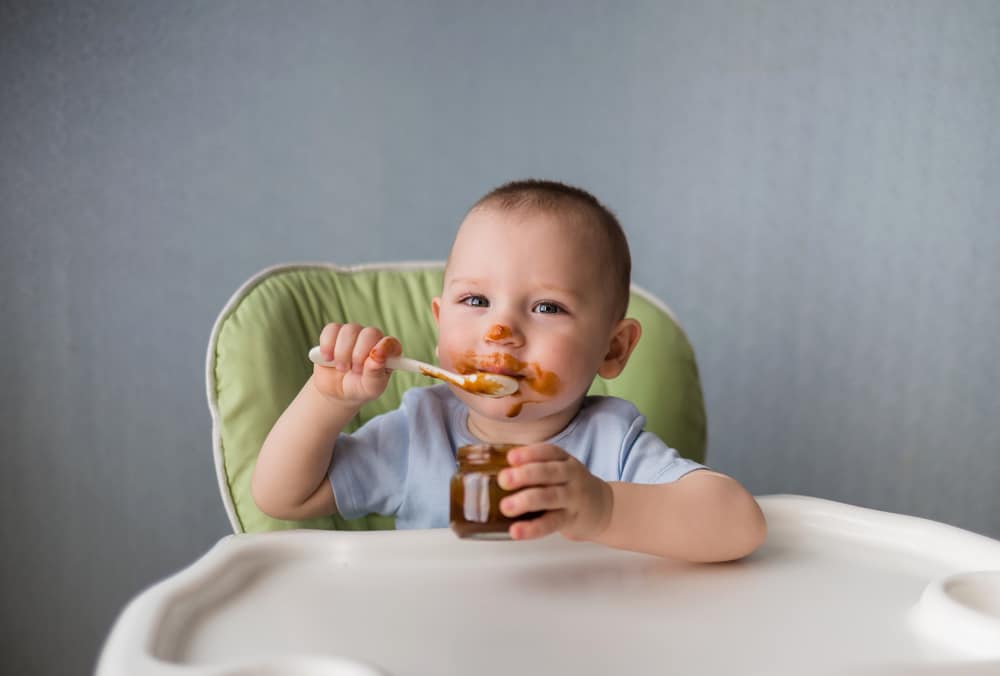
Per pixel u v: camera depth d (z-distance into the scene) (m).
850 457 2.20
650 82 2.15
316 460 1.04
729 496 0.88
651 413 1.33
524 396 1.04
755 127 2.15
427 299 1.42
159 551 2.06
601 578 0.82
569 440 1.12
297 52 2.08
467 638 0.68
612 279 1.12
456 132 2.13
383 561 0.84
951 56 2.15
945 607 0.70
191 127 2.05
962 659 0.66
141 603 0.68
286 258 2.09
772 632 0.70
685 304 2.17
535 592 0.78
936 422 2.19
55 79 2.00
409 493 1.11
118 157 2.03
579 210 1.11
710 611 0.75
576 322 1.06
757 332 2.18
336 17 2.09
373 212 2.11
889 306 2.18
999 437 2.19
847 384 2.19
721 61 2.15
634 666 0.64
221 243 2.06
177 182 2.05
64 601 2.04
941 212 2.16
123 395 2.04
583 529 0.80
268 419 1.16
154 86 2.04
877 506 2.20
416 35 2.11
